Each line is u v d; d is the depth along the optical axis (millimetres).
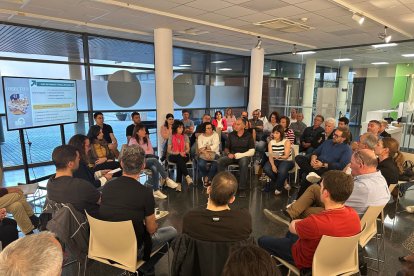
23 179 4727
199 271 1440
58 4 3547
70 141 2752
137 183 1823
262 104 8617
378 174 2119
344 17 4168
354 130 7340
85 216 1878
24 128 3729
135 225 1753
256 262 729
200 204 3691
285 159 4090
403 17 4148
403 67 6281
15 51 4520
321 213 1599
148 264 1953
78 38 5133
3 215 2301
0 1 3402
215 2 3582
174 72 6691
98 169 3607
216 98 7750
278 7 3752
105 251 1800
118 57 5734
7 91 3477
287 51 7539
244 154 4246
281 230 3002
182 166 4289
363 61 6992
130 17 4184
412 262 1098
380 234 2906
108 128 4699
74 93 4555
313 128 4980
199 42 6203
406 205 3729
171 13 4113
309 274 1658
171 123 4801
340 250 1582
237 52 7625
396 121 6246
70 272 2252
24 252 695
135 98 6094
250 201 3848
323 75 7758
